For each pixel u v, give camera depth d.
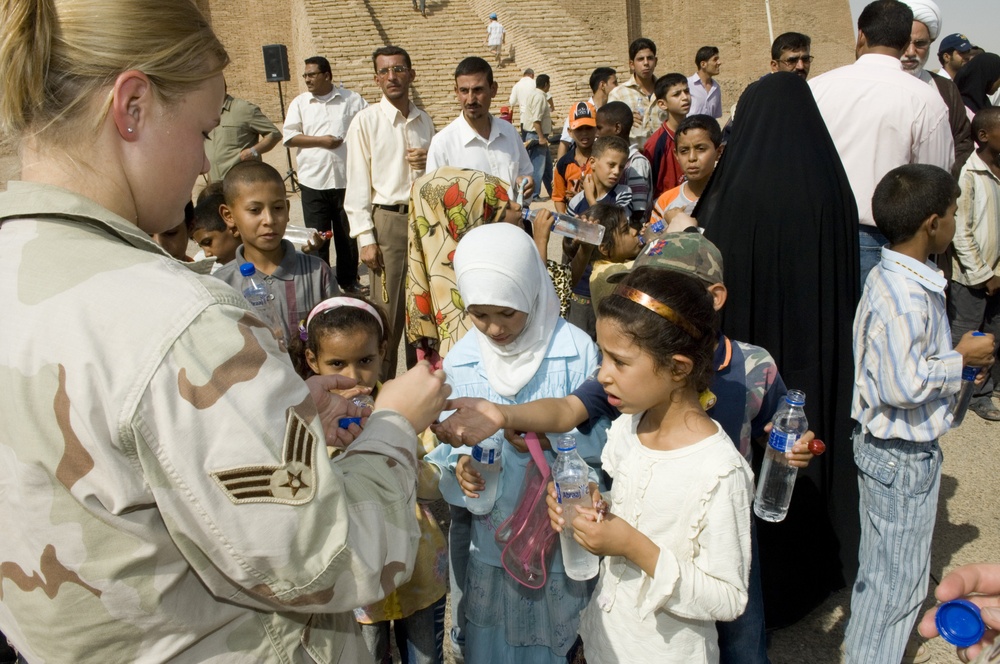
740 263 2.70
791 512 2.74
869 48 3.82
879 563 2.47
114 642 1.04
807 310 2.65
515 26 20.00
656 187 6.44
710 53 8.87
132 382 0.96
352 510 1.16
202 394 0.98
